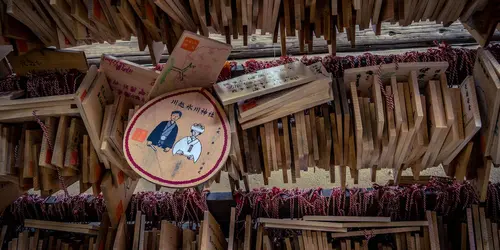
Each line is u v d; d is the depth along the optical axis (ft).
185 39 7.26
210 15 7.41
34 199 10.08
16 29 7.71
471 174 8.26
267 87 7.53
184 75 7.85
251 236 9.80
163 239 8.70
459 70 8.09
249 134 8.15
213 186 12.28
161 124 7.64
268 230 10.02
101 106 8.00
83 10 7.27
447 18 7.73
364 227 9.68
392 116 7.61
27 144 7.86
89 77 7.80
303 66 7.79
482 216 8.95
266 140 7.91
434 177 9.68
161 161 7.39
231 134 7.55
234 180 9.12
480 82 7.52
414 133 7.66
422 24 11.26
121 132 7.98
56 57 8.52
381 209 9.46
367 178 12.22
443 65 7.57
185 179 7.27
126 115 8.30
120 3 6.98
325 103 8.05
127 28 7.82
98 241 9.26
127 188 9.38
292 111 7.71
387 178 12.19
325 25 7.53
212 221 9.09
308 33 7.81
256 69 8.46
